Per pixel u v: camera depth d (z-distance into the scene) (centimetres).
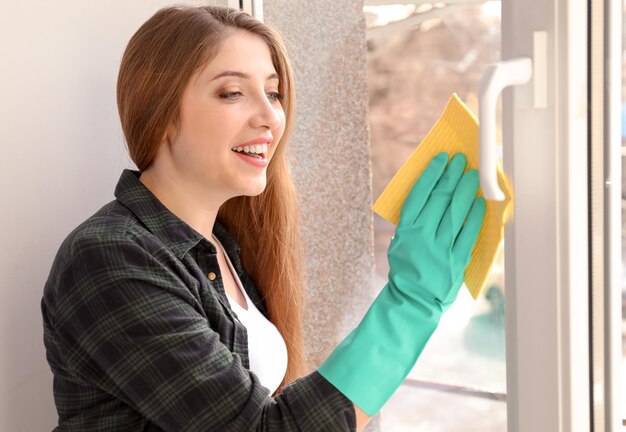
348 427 99
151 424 106
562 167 98
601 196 101
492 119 90
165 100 112
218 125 112
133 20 137
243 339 112
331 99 138
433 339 129
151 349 98
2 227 119
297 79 141
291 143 143
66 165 127
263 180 117
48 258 126
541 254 101
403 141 131
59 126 126
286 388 101
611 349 105
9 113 119
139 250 103
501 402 123
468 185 103
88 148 131
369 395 100
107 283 101
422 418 133
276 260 133
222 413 97
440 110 125
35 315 125
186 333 99
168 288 102
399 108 130
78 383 107
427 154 107
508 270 105
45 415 128
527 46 97
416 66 126
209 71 111
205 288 110
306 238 145
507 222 104
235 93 113
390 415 137
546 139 98
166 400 98
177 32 112
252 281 135
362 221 140
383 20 129
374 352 101
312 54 139
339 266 144
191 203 118
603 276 103
